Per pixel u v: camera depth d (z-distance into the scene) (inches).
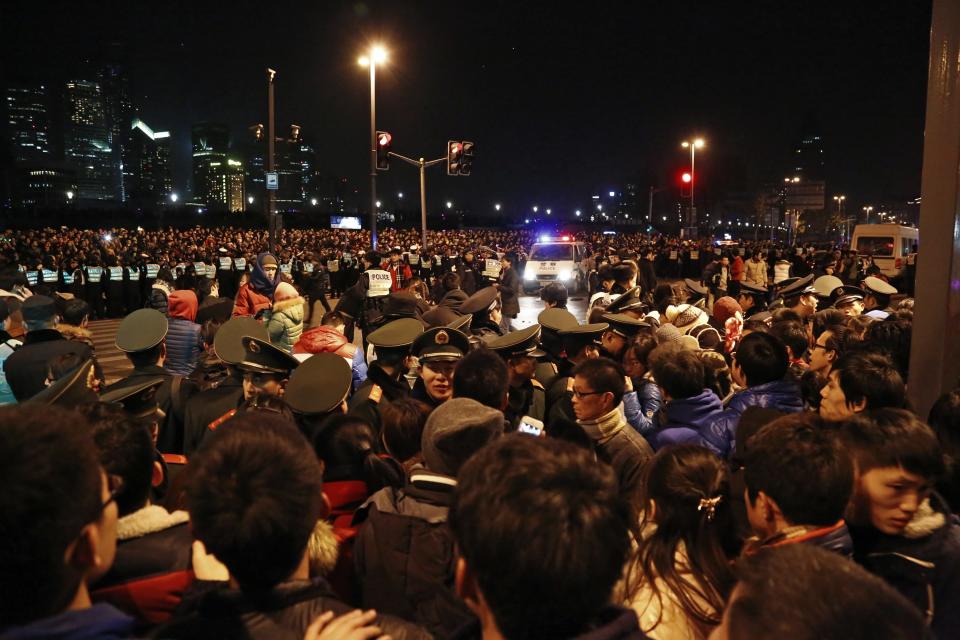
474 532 43.8
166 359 246.4
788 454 74.7
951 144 132.7
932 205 135.5
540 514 42.1
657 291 332.8
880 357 120.6
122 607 73.4
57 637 41.5
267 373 162.2
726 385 183.8
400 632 64.7
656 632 76.6
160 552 76.9
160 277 780.0
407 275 765.9
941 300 136.2
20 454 42.0
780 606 34.9
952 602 77.0
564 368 202.4
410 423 116.1
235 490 57.1
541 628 43.0
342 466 106.7
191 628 57.6
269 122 836.0
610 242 2335.1
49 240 1337.4
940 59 133.2
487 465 46.7
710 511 81.5
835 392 120.6
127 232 1931.6
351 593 91.7
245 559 57.0
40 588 41.8
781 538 74.9
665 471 84.1
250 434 61.7
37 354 189.2
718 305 292.5
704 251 1593.3
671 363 140.2
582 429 122.3
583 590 42.2
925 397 138.7
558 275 1039.6
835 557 37.5
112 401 133.9
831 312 239.9
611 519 44.1
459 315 256.1
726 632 38.0
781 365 145.3
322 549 78.5
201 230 2121.1
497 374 123.9
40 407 46.5
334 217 3378.4
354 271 1061.1
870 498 81.0
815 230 5497.1
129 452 78.2
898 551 80.3
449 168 970.1
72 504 43.0
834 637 33.1
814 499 72.6
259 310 383.2
